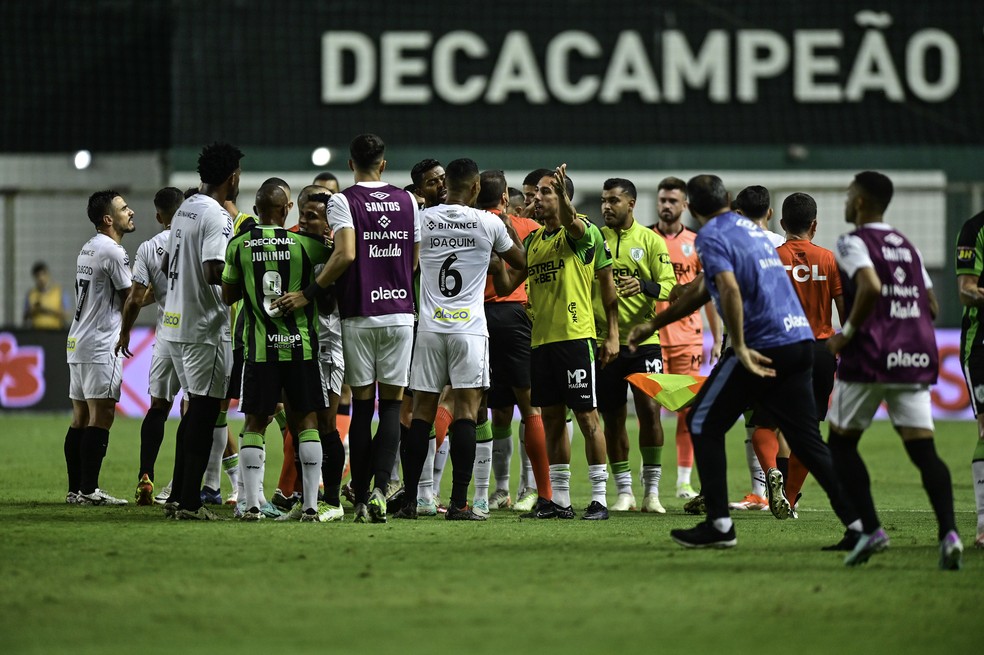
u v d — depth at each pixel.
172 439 55.75
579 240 29.62
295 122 93.19
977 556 23.91
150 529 26.64
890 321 22.02
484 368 29.38
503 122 93.56
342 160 92.69
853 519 23.72
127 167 93.44
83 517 29.38
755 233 23.42
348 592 19.64
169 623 17.59
